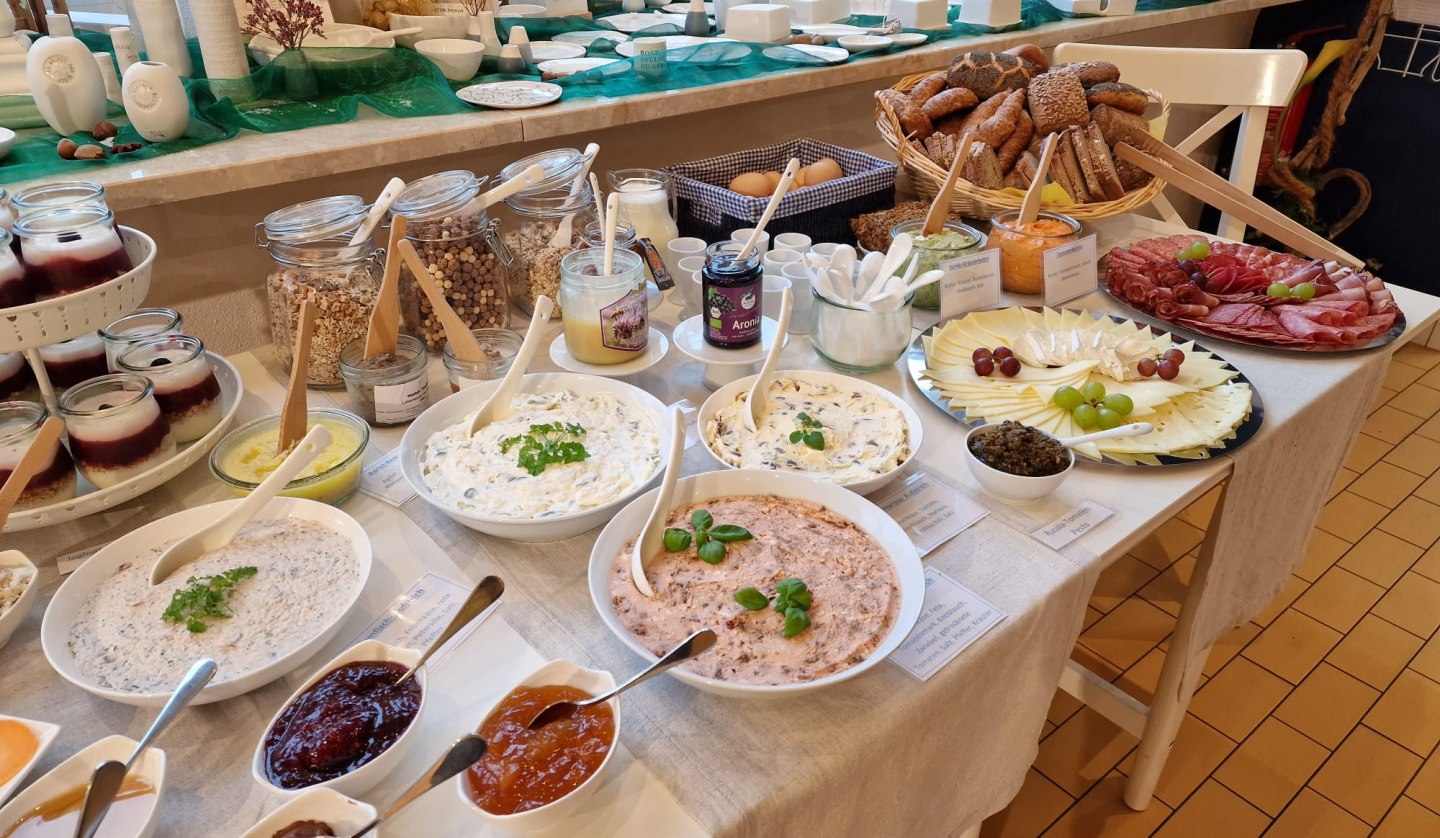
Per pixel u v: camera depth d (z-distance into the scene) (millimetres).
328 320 1401
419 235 1470
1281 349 1557
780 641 902
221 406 1311
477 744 717
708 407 1282
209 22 1719
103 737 848
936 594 1031
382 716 814
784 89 2268
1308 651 2279
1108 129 1988
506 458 1148
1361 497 2811
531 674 836
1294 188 3832
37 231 1095
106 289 1104
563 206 1623
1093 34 3027
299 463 1042
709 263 1391
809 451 1189
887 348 1445
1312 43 3803
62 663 866
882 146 2941
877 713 886
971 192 1907
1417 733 2062
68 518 1102
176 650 894
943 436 1328
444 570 1061
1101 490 1218
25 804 744
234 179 1542
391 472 1235
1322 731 2070
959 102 2096
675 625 926
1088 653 2279
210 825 771
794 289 1579
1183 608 1590
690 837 766
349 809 710
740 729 866
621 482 1119
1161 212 2348
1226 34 3895
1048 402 1371
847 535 1042
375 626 976
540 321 1234
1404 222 3719
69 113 1587
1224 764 1996
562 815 741
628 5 2828
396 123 1806
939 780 1022
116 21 1991
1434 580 2496
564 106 1952
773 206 1410
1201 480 1245
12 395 1262
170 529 1029
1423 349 3629
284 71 1790
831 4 2824
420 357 1355
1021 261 1760
